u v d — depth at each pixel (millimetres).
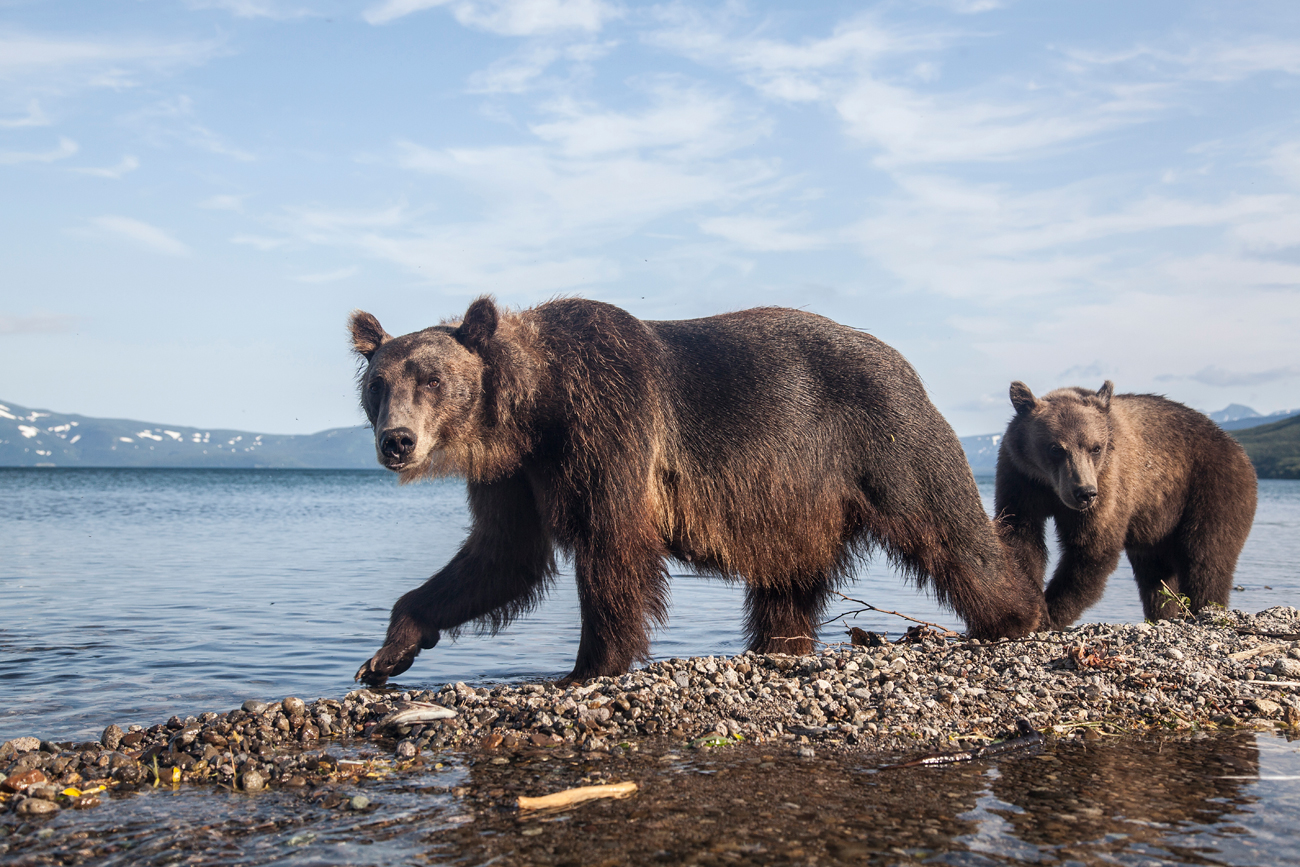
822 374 8359
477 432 7539
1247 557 23594
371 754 5969
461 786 5262
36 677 8656
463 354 7430
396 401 7145
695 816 4719
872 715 6727
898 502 8398
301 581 16812
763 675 7750
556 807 4883
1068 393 12273
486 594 8547
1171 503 12648
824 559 8555
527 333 7691
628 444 7547
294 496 83312
